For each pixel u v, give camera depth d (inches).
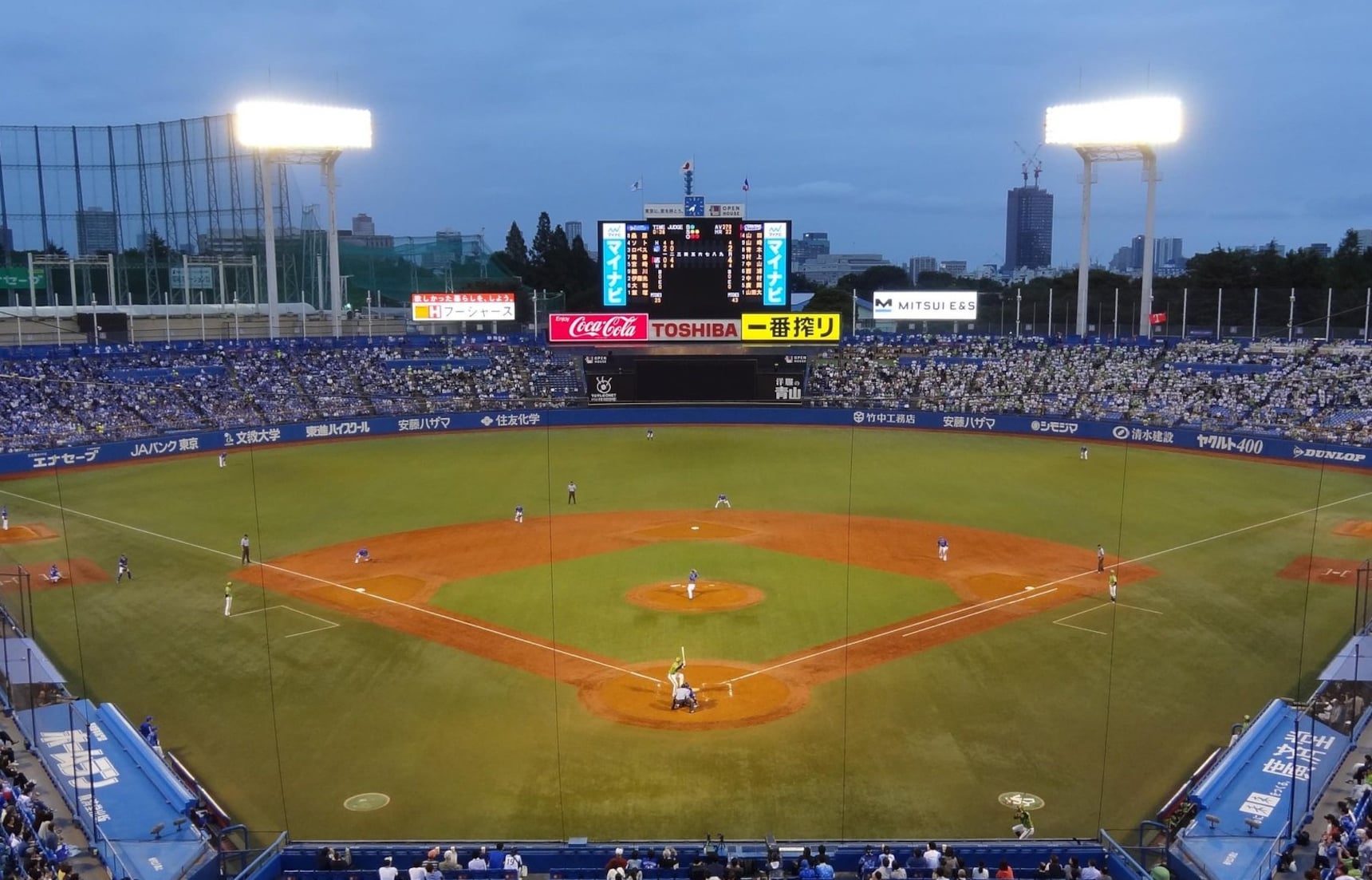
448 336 4387.3
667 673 1352.1
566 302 6697.8
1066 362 3801.7
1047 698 1264.8
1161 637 1482.5
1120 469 2824.8
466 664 1389.0
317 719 1214.3
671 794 1028.5
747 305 3506.4
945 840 894.4
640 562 1904.5
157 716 1222.3
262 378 3622.0
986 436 3425.2
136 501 2459.4
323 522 2250.2
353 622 1567.4
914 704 1249.4
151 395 3326.8
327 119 3823.8
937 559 1915.6
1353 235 5595.5
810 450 3189.0
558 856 868.0
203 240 5054.1
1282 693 1275.8
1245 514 2257.6
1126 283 5639.8
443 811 996.6
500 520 2269.9
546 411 3695.9
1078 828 967.0
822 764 1092.5
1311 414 3048.7
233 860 899.4
